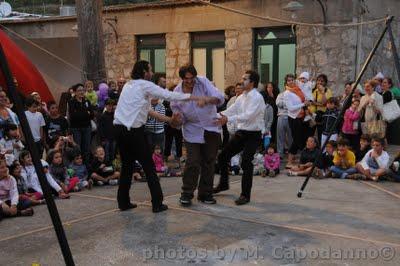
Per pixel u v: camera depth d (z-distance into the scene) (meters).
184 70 5.53
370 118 8.23
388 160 7.43
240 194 6.31
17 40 16.34
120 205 5.67
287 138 9.17
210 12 11.98
